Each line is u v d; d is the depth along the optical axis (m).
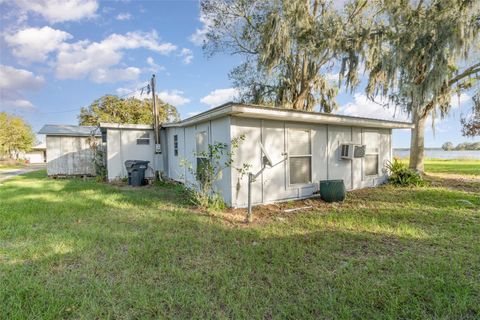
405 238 3.71
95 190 8.10
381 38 8.30
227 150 5.75
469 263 2.83
